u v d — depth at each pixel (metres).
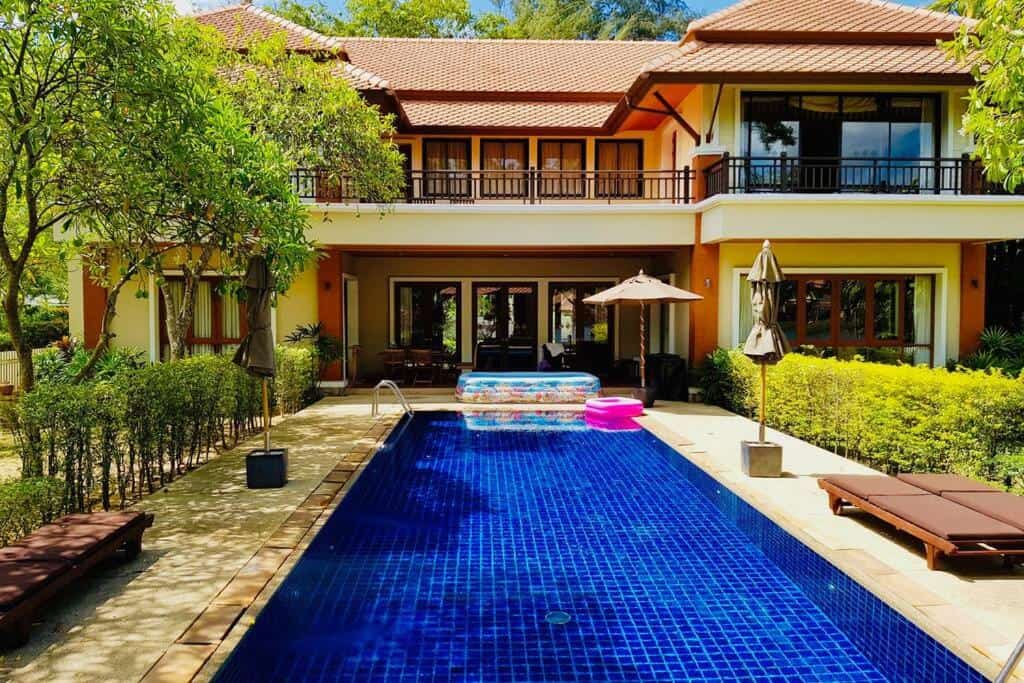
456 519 7.60
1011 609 5.03
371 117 13.62
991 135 7.66
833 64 14.63
